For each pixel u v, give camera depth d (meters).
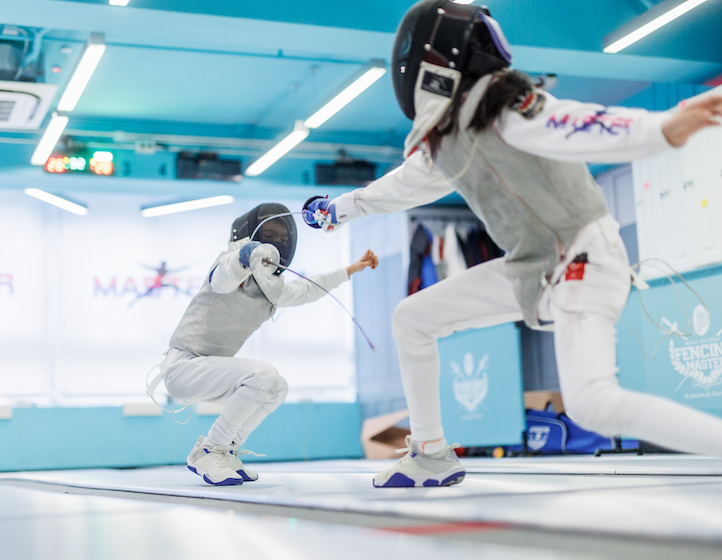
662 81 7.12
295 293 3.04
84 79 6.09
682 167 6.41
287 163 9.41
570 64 6.63
